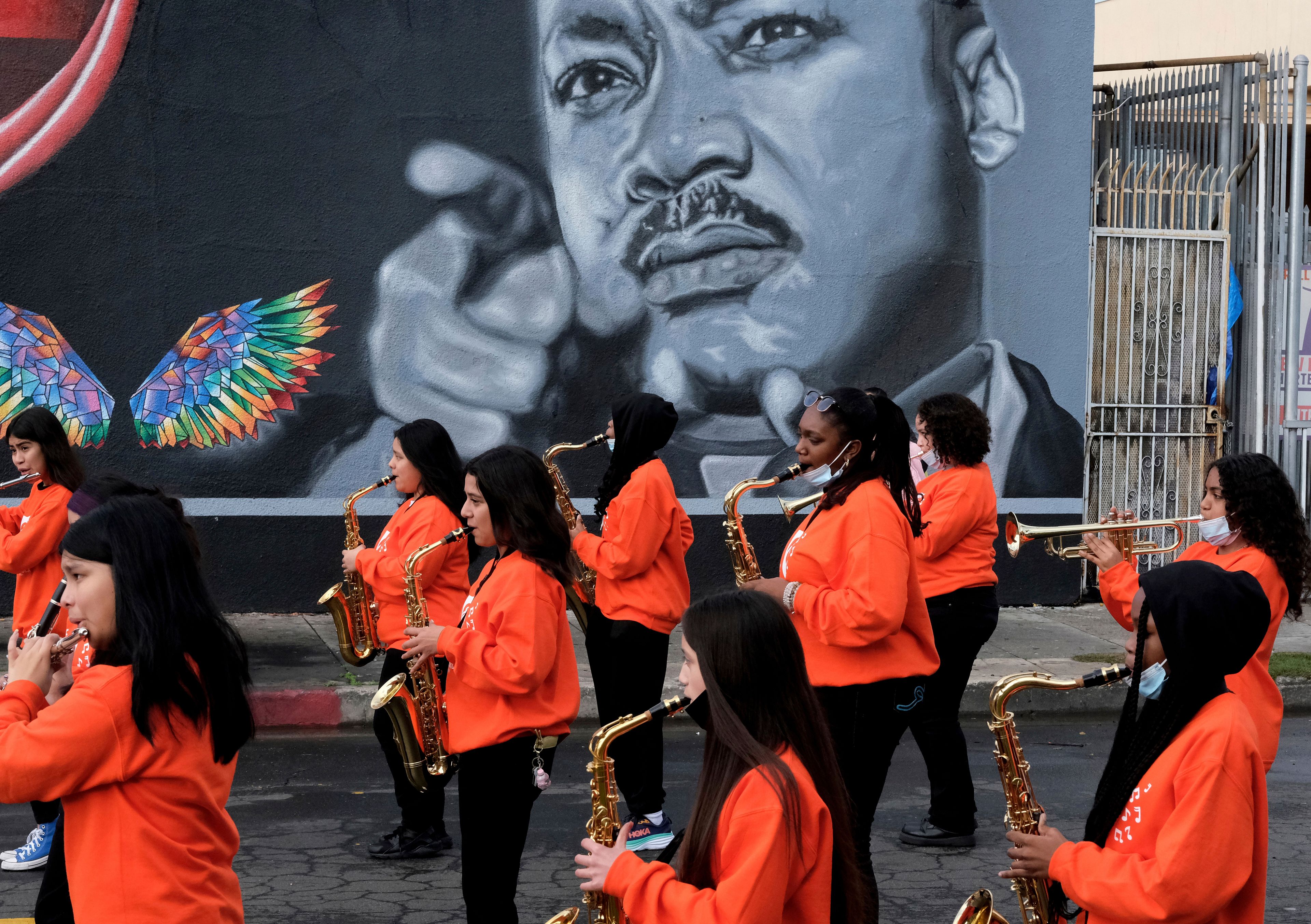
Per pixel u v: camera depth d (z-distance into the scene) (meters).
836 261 10.80
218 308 9.98
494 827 4.07
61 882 2.97
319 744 7.54
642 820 5.90
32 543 5.88
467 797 4.08
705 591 10.72
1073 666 9.05
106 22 9.69
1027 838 2.88
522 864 5.60
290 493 10.14
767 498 10.76
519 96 10.31
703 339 10.66
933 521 5.79
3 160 9.60
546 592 4.05
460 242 10.30
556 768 7.22
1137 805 2.72
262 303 10.04
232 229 9.97
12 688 2.80
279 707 7.89
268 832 5.95
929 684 5.86
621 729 2.90
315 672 8.38
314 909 4.99
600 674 6.39
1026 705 8.60
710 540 10.72
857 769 4.48
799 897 2.51
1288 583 4.28
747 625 2.58
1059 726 8.34
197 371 9.96
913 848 5.88
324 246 10.11
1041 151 11.05
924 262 10.93
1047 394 11.18
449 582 5.55
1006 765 3.12
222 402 10.00
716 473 10.71
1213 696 2.69
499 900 4.10
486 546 4.18
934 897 5.24
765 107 10.63
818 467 4.59
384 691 4.39
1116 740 2.86
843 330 10.85
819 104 10.70
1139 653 2.83
